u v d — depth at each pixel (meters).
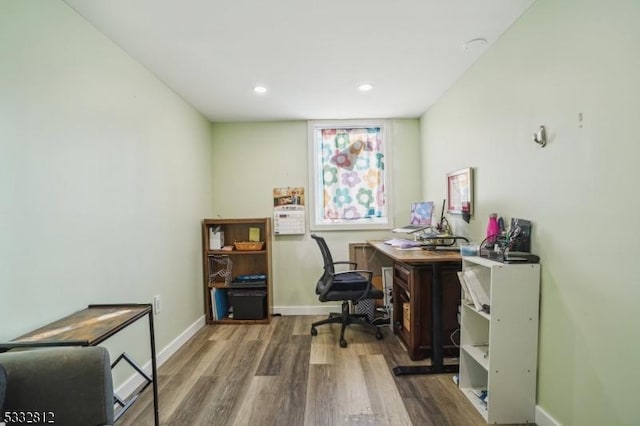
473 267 1.96
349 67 2.31
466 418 1.68
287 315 3.54
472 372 1.96
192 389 2.00
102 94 1.79
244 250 3.34
